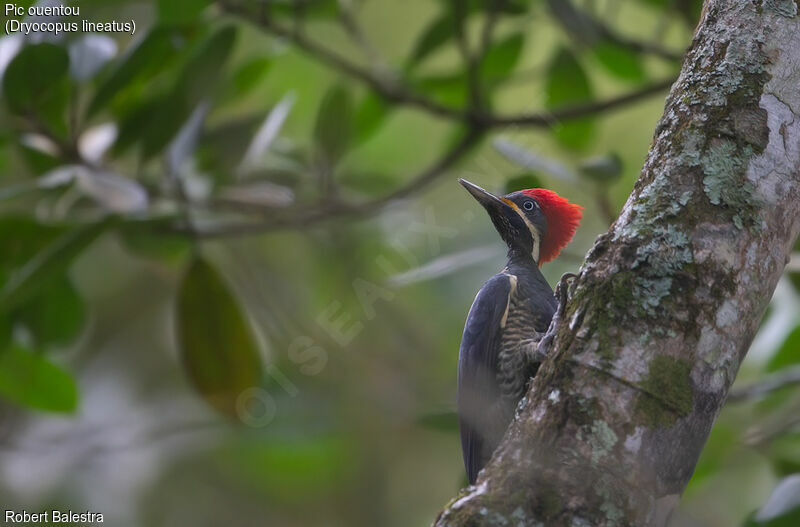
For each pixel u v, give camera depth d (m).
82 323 10.18
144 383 14.56
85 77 8.47
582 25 8.75
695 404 4.54
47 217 9.36
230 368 9.55
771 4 5.18
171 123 8.85
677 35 13.20
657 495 4.45
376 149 13.31
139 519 14.12
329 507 14.41
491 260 11.94
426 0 13.22
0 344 9.64
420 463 14.17
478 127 9.71
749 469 12.30
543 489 4.42
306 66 12.61
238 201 9.46
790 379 8.59
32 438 11.59
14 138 8.95
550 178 11.78
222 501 14.53
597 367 4.63
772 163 4.90
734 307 4.68
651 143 5.24
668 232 4.81
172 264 11.40
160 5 8.09
